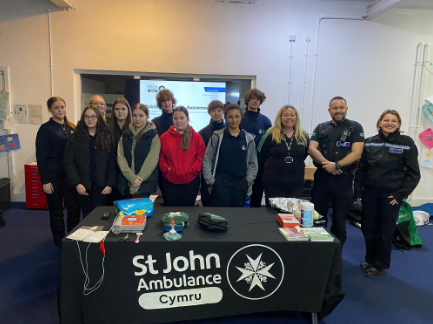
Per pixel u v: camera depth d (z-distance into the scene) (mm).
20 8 3734
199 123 4082
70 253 1488
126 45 3852
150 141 2314
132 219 1647
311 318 1774
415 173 2248
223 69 3998
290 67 4062
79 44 3818
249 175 2395
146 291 1543
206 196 2809
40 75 3861
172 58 3922
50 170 2527
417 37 4102
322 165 2455
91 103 2723
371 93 4188
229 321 1814
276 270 1606
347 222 3689
